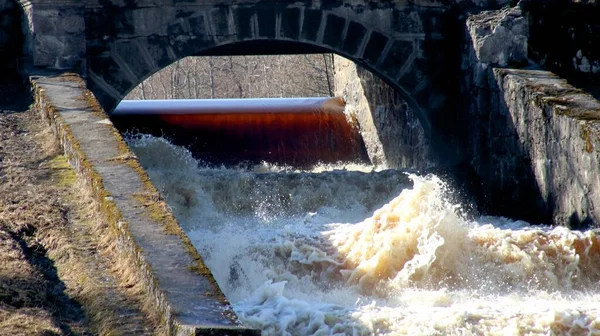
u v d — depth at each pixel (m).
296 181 34.53
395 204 26.38
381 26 38.22
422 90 38.78
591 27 36.75
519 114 33.34
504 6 38.19
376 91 46.38
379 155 46.62
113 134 26.16
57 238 20.56
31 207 22.38
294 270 25.84
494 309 20.80
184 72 105.31
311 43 37.78
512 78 33.97
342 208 34.31
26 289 17.92
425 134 40.53
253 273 25.73
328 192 34.53
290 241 26.28
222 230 28.64
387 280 25.25
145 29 36.53
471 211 36.19
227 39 37.16
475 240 26.23
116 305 17.39
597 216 28.48
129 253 18.86
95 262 19.47
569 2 36.84
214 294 16.80
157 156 35.22
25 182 24.34
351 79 49.94
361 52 38.19
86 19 35.84
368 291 25.11
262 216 33.59
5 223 21.17
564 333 19.80
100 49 36.16
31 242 20.59
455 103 38.94
